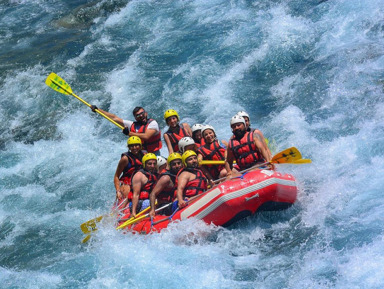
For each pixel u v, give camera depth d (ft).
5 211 112.98
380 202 86.07
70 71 163.84
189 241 86.69
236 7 171.53
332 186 94.32
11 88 161.17
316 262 76.89
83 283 82.12
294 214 90.63
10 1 227.20
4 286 85.92
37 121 146.72
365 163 98.12
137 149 100.94
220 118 129.08
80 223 104.32
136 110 109.81
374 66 126.41
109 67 162.50
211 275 78.64
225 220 86.43
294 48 143.33
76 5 211.41
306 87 129.70
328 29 144.36
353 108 116.26
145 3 193.57
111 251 87.45
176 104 139.13
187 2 186.19
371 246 76.38
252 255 82.69
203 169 97.14
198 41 160.76
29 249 97.81
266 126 121.08
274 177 86.43
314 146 108.17
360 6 145.48
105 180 118.32
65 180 121.19
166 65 156.25
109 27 185.78
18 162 130.93
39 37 191.01
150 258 84.02
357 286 70.13
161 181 92.17
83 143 134.41
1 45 189.16
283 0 163.63
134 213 93.15
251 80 140.36
